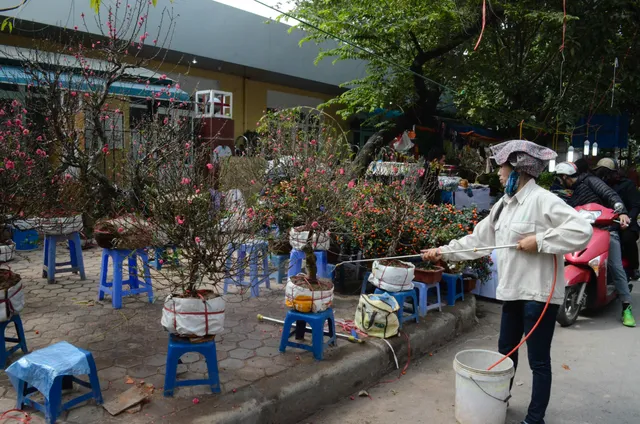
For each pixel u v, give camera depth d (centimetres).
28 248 680
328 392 337
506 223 304
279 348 372
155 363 340
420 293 463
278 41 1245
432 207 568
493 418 298
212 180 369
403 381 378
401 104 1055
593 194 552
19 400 272
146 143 484
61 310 444
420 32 952
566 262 529
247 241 398
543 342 293
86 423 260
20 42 863
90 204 528
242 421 279
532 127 1002
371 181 564
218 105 1005
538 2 902
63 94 502
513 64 1073
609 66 959
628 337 491
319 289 363
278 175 543
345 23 909
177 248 339
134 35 514
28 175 428
